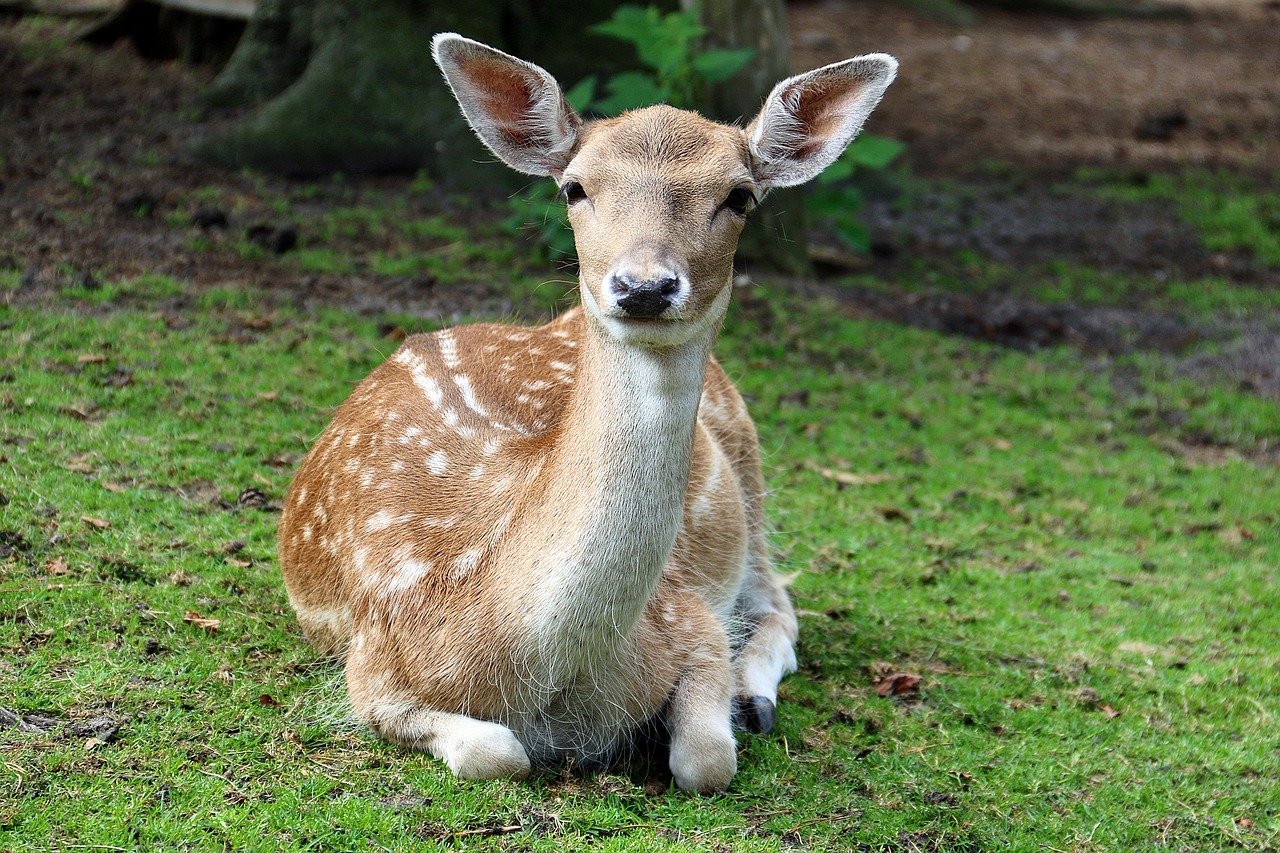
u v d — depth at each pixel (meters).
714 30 12.80
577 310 6.98
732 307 12.00
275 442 7.85
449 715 4.99
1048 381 11.63
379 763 4.97
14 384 7.89
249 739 5.00
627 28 11.59
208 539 6.67
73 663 5.34
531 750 5.16
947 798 5.30
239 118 14.11
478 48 5.02
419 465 5.46
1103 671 6.71
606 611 4.66
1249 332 13.42
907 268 14.60
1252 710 6.46
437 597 5.01
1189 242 16.20
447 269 11.36
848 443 9.64
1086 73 24.61
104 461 7.25
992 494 9.12
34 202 11.15
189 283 10.05
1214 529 9.04
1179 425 11.08
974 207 16.88
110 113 14.02
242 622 5.95
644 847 4.63
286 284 10.41
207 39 16.14
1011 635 7.03
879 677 6.34
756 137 5.05
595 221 4.59
